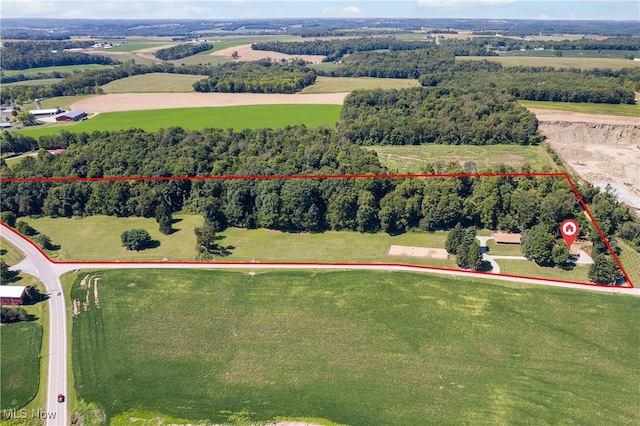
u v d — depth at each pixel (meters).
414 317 78.69
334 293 85.31
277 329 77.00
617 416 60.78
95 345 74.62
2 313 79.69
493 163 134.75
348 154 123.88
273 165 115.56
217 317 80.06
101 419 62.41
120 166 122.44
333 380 67.12
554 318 77.56
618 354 70.38
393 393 64.81
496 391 64.75
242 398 64.69
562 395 63.88
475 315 78.75
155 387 66.62
